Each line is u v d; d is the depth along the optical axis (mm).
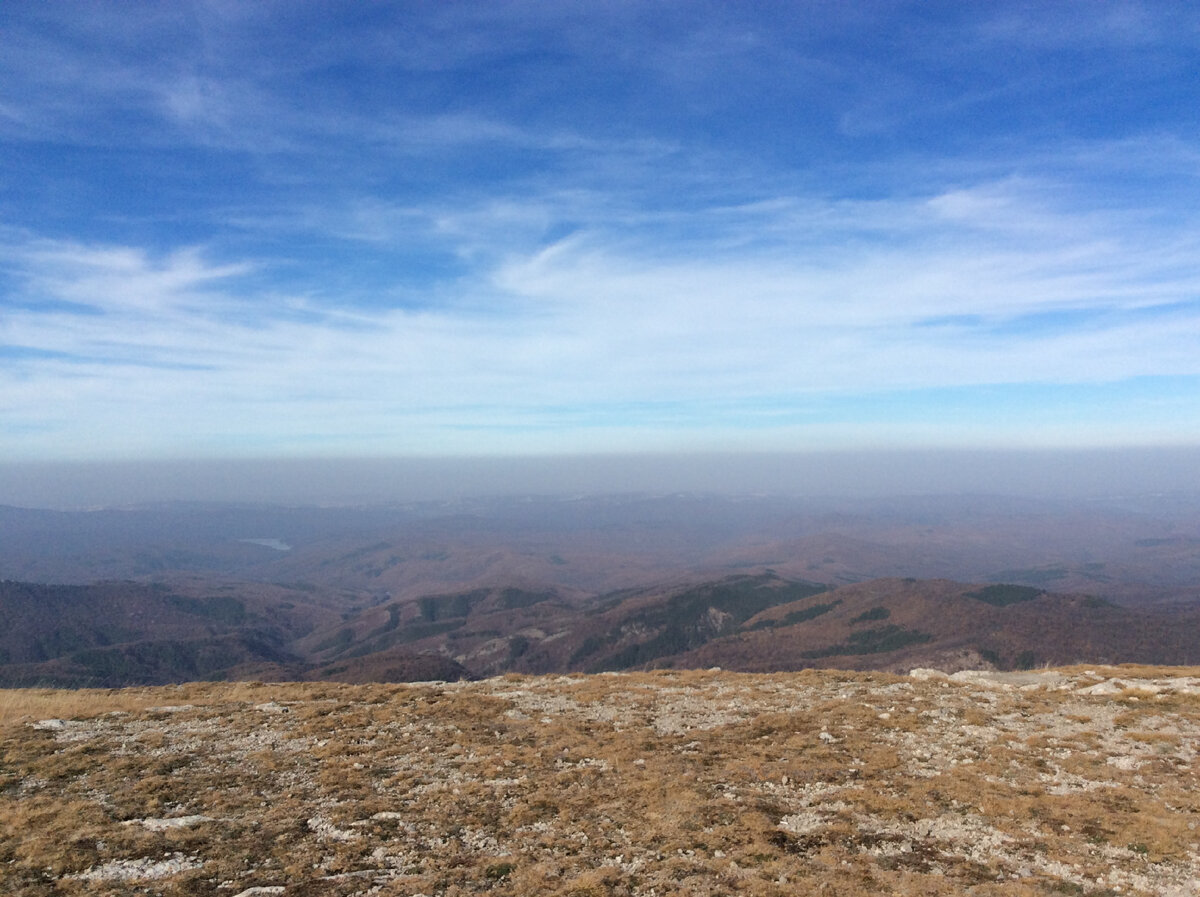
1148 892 14273
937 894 14211
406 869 15258
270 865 15258
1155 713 25984
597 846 16500
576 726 26625
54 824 16688
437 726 26234
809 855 16047
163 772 20734
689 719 27859
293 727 25719
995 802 18656
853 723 26484
